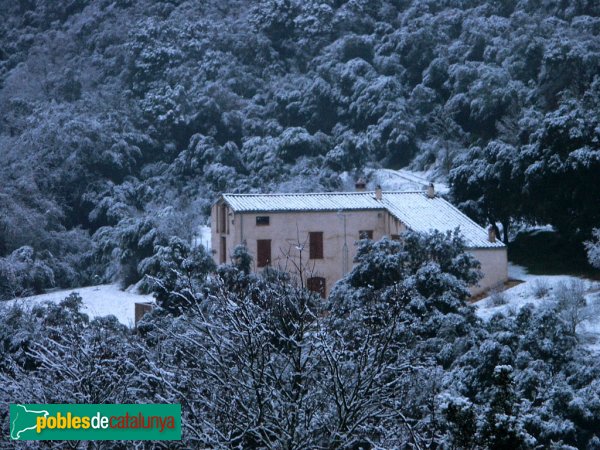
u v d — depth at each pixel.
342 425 11.68
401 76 89.50
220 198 52.62
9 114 94.56
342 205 51.31
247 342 12.04
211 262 49.47
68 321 18.61
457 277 40.28
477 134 77.75
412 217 50.25
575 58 70.31
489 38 85.88
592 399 27.34
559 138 51.16
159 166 86.25
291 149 81.75
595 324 37.34
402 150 80.75
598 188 49.62
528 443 11.77
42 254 67.75
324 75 91.62
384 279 38.12
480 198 54.53
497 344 28.39
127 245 64.12
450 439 12.19
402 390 12.93
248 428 11.43
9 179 78.00
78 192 79.81
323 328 13.00
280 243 49.91
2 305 36.56
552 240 52.94
